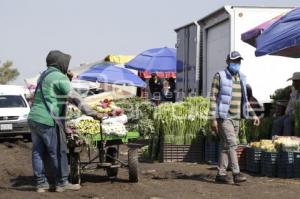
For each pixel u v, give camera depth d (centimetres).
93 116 1027
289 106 1385
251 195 977
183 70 2175
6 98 2430
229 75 1088
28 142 2314
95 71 2866
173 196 970
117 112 1102
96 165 1138
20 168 1373
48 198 961
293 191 1012
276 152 1183
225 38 1750
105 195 986
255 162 1239
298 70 1725
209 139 1433
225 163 1112
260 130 1391
